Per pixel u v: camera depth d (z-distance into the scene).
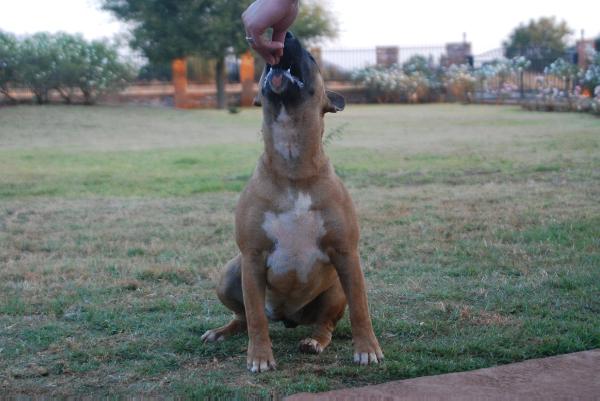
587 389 2.06
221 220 4.28
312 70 2.28
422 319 2.68
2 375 2.28
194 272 3.31
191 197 5.12
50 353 2.44
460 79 18.50
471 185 5.25
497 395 2.04
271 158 2.29
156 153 7.87
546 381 2.11
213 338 2.54
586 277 3.02
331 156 7.11
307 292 2.42
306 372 2.27
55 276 3.27
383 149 7.66
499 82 17.81
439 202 4.60
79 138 9.87
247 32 2.15
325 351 2.46
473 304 2.82
